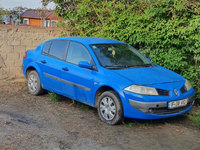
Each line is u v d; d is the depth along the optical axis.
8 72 8.77
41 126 5.16
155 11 7.48
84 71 5.88
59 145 4.36
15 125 5.12
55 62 6.62
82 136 4.77
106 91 5.43
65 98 7.20
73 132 4.93
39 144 4.36
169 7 7.52
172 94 5.25
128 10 8.38
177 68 7.18
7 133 4.72
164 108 5.19
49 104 6.65
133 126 5.37
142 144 4.54
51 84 6.74
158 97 5.08
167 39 7.27
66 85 6.28
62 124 5.32
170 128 5.36
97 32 8.98
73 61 6.26
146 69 5.89
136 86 5.08
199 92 6.93
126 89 5.10
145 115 5.03
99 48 6.16
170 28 7.29
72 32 9.81
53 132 4.89
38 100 6.95
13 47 8.80
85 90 5.82
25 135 4.68
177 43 7.14
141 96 4.99
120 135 4.89
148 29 7.63
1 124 5.12
